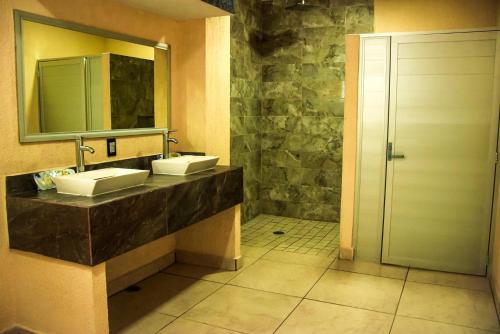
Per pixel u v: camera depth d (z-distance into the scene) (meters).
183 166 3.09
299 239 4.59
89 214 2.07
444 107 3.51
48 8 2.50
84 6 2.74
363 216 3.83
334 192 5.25
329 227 5.07
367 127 3.71
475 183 3.51
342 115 5.11
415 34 3.51
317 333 2.64
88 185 2.28
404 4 3.62
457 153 3.52
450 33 3.43
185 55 3.63
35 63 2.45
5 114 2.31
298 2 4.89
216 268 3.72
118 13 3.02
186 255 3.83
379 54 3.62
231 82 4.68
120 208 2.28
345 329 2.69
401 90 3.60
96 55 2.86
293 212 5.48
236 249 3.66
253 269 3.70
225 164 3.78
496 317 2.85
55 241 2.20
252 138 5.30
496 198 3.43
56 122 2.60
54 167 2.61
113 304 3.03
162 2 3.03
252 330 2.68
